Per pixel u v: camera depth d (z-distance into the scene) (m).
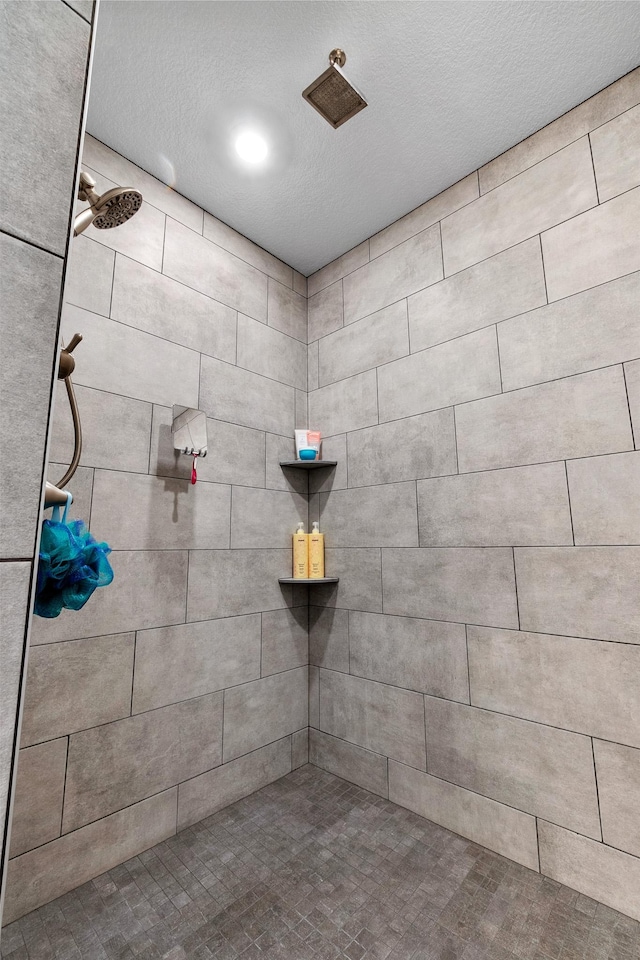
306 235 1.96
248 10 1.15
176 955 1.04
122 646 1.38
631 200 1.29
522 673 1.36
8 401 0.43
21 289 0.45
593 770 1.21
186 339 1.68
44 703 1.22
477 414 1.55
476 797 1.42
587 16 1.16
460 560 1.54
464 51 1.25
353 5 1.14
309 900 1.18
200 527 1.63
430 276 1.74
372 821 1.51
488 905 1.17
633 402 1.24
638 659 1.17
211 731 1.58
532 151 1.50
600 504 1.27
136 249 1.56
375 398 1.87
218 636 1.64
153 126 1.45
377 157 1.58
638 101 1.30
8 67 0.46
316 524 1.96
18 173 0.46
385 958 1.03
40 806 1.19
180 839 1.42
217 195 1.73
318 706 1.91
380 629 1.73
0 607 0.42
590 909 1.15
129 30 1.19
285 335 2.08
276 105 1.39
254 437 1.88
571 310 1.37
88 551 0.80
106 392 1.43
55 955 1.03
